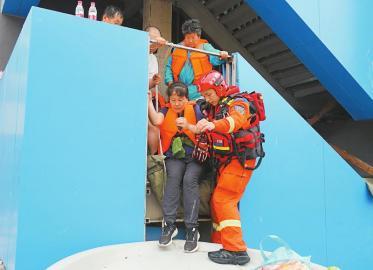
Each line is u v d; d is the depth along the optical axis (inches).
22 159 102.7
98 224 110.8
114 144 114.8
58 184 106.3
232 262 110.0
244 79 142.6
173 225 116.6
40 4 235.5
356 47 185.0
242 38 224.7
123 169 115.3
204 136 119.3
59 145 107.3
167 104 130.3
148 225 135.7
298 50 187.2
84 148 110.6
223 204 113.2
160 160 124.1
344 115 269.7
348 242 163.2
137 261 109.3
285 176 148.7
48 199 104.8
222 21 222.2
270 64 230.1
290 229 147.6
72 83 110.4
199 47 151.6
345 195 164.4
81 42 112.7
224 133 111.7
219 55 141.6
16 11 191.3
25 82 106.4
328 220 158.2
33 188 103.3
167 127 124.7
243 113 106.9
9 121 135.1
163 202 118.6
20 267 100.4
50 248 104.2
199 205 121.1
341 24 180.7
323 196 157.9
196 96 147.6
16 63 127.0
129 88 118.6
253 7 178.1
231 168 113.3
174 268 106.9
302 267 85.5
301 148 154.1
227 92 115.5
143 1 229.9
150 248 115.1
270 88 148.6
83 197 109.3
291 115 152.9
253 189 140.5
